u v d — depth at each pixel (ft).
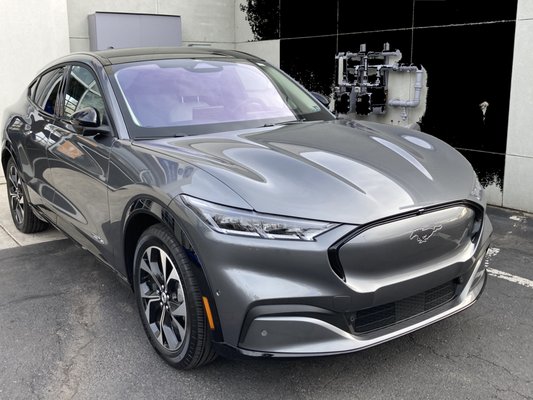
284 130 11.21
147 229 9.48
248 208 7.96
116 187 10.22
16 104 17.02
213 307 8.21
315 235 7.82
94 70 12.22
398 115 24.52
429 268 8.69
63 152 12.53
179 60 12.92
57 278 13.88
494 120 20.33
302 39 29.37
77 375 9.53
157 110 11.28
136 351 10.28
